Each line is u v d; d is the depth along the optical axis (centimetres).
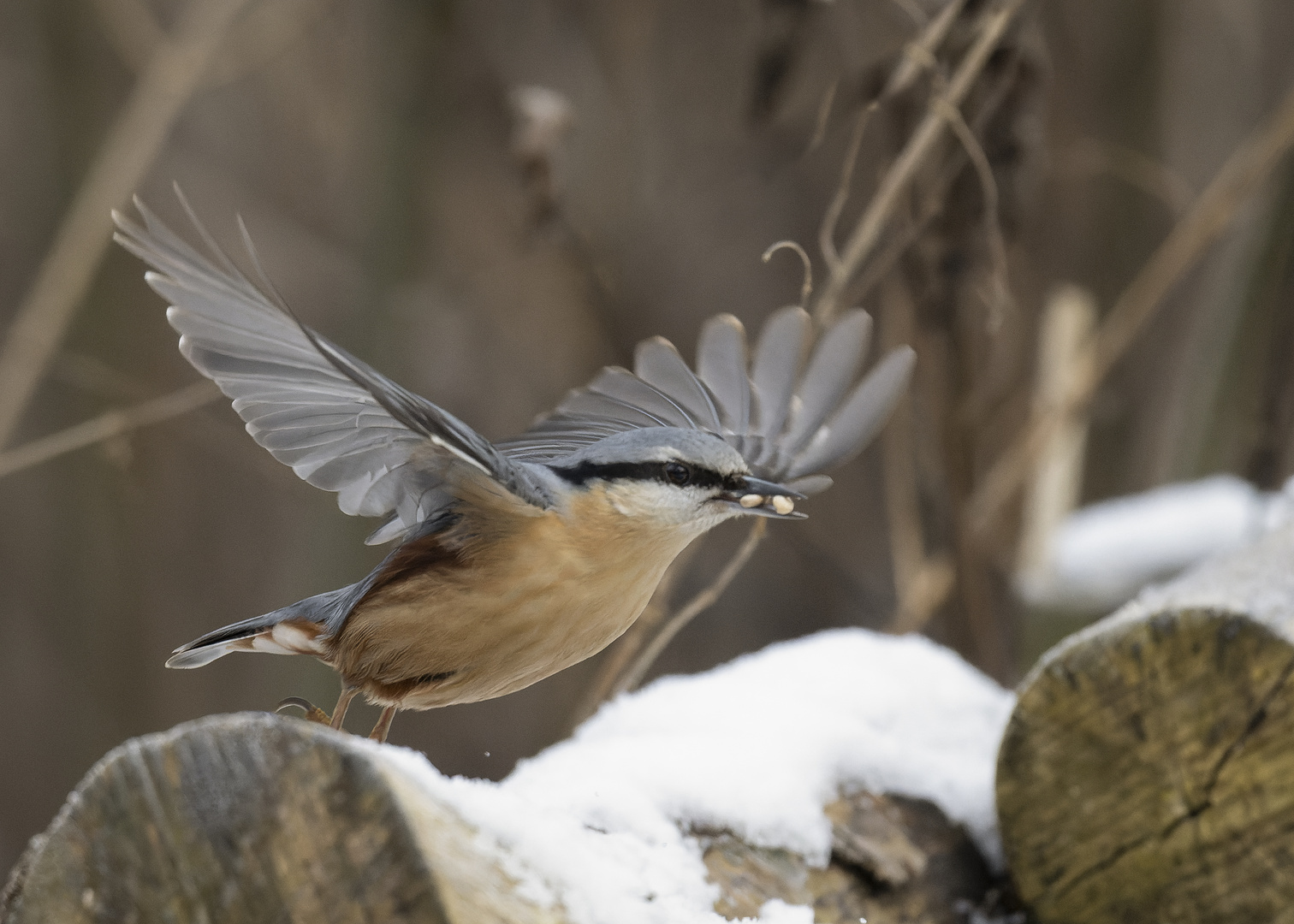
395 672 585
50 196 1798
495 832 385
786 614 1617
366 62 1655
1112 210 1455
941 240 944
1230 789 511
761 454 677
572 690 1614
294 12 1510
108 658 1745
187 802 377
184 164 1773
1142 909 534
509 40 1532
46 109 1728
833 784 566
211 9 1258
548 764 544
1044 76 938
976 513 1017
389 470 578
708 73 1644
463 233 1609
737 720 586
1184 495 1129
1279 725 498
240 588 1788
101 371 1154
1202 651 511
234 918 372
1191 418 1356
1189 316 1451
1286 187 1232
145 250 489
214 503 1783
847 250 847
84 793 388
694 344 1523
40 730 1773
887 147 962
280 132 1781
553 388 1628
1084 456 1489
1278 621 512
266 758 368
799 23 998
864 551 1611
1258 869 509
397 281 1423
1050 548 1080
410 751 410
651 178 1617
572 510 581
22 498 1794
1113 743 533
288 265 1731
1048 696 545
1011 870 561
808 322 651
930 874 556
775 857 522
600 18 1586
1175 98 1515
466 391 1647
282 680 1532
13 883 410
